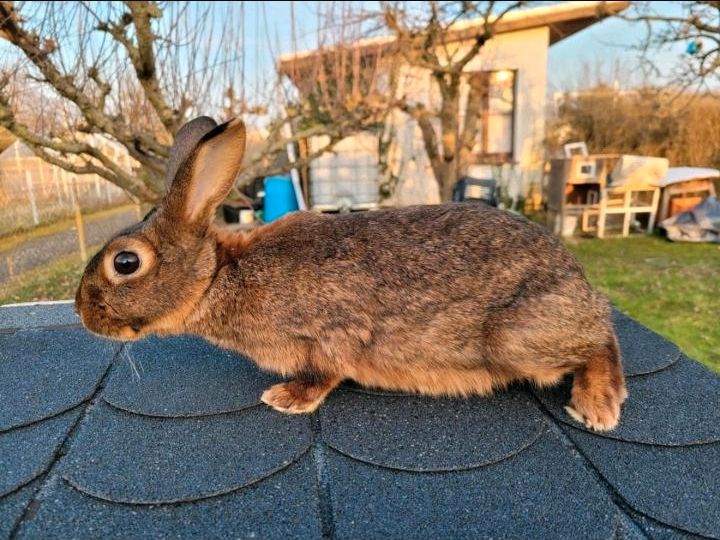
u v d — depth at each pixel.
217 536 0.29
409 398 0.43
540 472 0.34
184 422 0.39
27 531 0.29
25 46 0.89
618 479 0.33
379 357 0.41
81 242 1.36
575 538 0.29
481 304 0.39
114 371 0.48
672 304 1.24
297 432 0.38
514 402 0.42
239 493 0.32
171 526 0.29
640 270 1.53
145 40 0.95
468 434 0.38
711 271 1.49
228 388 0.44
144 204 1.35
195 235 0.41
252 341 0.42
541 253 0.41
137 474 0.34
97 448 0.36
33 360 0.50
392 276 0.40
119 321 0.41
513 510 0.31
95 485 0.32
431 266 0.40
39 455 0.35
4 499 0.31
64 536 0.28
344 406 0.42
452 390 0.42
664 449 0.36
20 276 1.20
